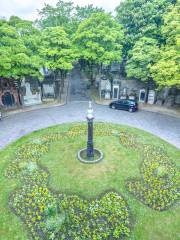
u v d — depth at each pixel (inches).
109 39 905.5
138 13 965.8
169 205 396.8
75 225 354.3
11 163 528.4
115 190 434.6
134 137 664.4
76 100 1088.2
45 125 770.8
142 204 399.9
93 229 348.8
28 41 873.5
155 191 428.5
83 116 858.8
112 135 679.1
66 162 533.3
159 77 764.0
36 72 892.6
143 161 534.3
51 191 433.1
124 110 929.5
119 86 1078.4
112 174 485.4
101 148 599.5
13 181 463.5
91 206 392.8
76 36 979.3
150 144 619.5
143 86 1043.9
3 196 420.5
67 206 392.8
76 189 438.3
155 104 1016.9
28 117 858.8
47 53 932.0
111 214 376.5
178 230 347.3
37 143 625.9
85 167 512.1
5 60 749.3
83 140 646.5
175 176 474.6
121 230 345.4
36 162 533.3
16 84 956.6
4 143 637.9
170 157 551.8
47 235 336.8
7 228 351.6
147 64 864.9
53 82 1117.1
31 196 418.3
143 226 354.3
